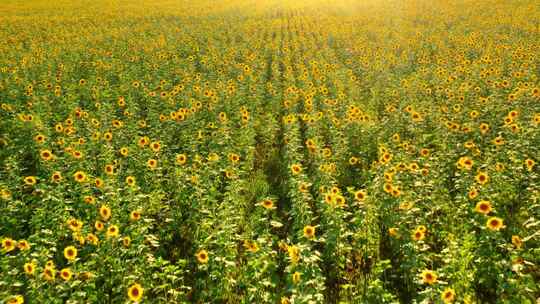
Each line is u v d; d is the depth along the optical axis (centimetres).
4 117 1608
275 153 1367
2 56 2678
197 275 816
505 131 1198
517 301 661
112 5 6009
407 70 2188
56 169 1112
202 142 1325
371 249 841
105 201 951
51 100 1750
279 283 782
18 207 1008
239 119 1544
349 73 2072
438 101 1617
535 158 1102
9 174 1102
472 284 722
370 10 4631
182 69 2288
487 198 892
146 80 2080
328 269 816
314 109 1573
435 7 4344
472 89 1706
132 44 3039
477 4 4238
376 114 1603
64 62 2488
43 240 809
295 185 998
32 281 673
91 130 1368
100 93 1856
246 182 1157
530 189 930
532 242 829
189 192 1053
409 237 825
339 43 3009
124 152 1154
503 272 694
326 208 916
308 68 2308
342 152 1236
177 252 890
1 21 4334
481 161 1125
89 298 685
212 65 2345
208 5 5975
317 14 4666
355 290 750
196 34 3434
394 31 3259
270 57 2702
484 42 2583
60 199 930
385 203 916
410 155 1162
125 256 770
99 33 3656
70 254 710
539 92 1406
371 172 1070
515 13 3466
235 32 3566
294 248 703
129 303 636
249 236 888
